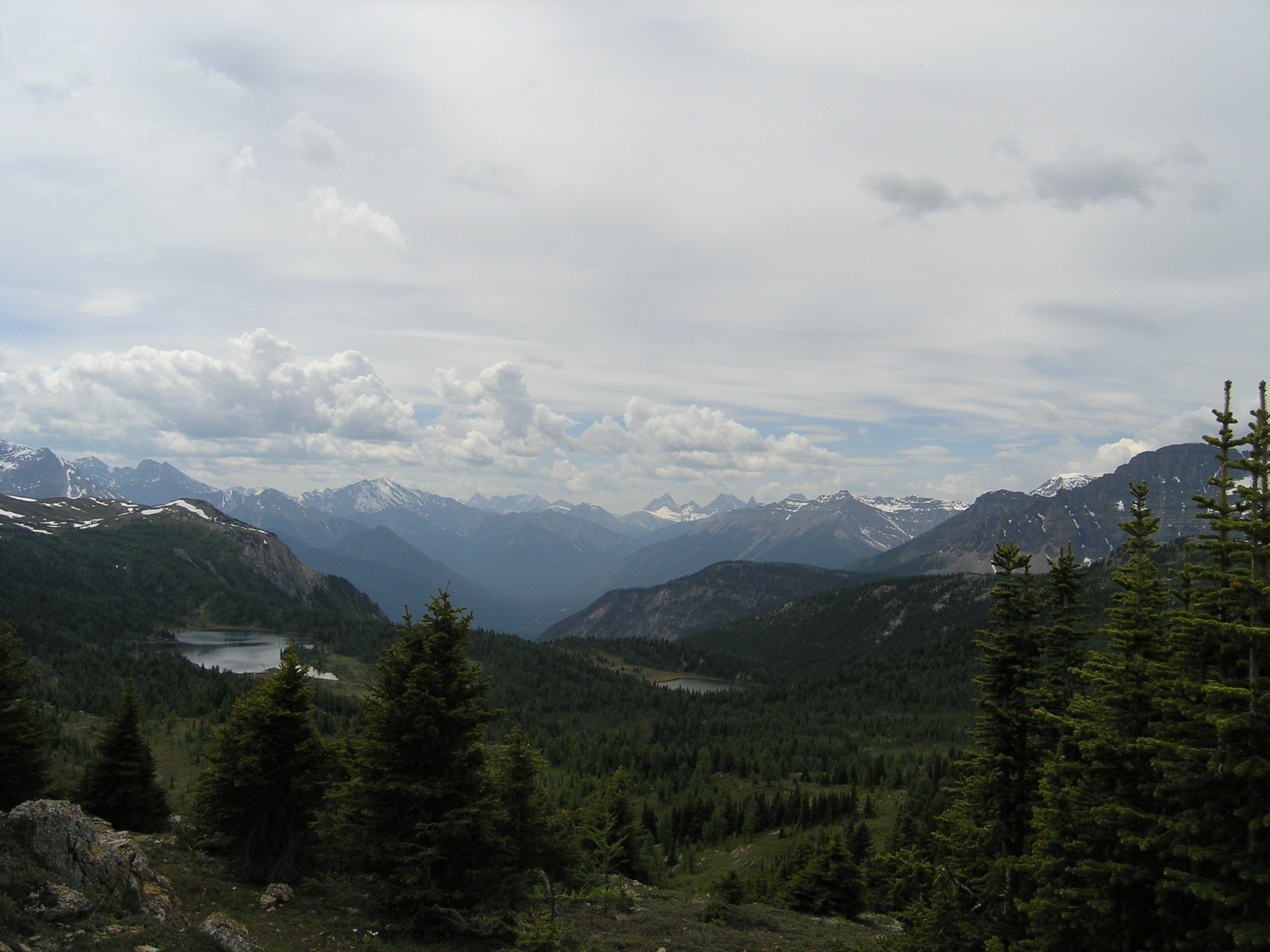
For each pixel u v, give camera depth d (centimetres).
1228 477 1961
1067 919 1959
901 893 2716
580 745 15725
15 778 3762
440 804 2722
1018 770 2628
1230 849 1691
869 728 19038
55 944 1608
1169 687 1989
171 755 10444
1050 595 2880
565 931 2544
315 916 2570
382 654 2847
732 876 5006
